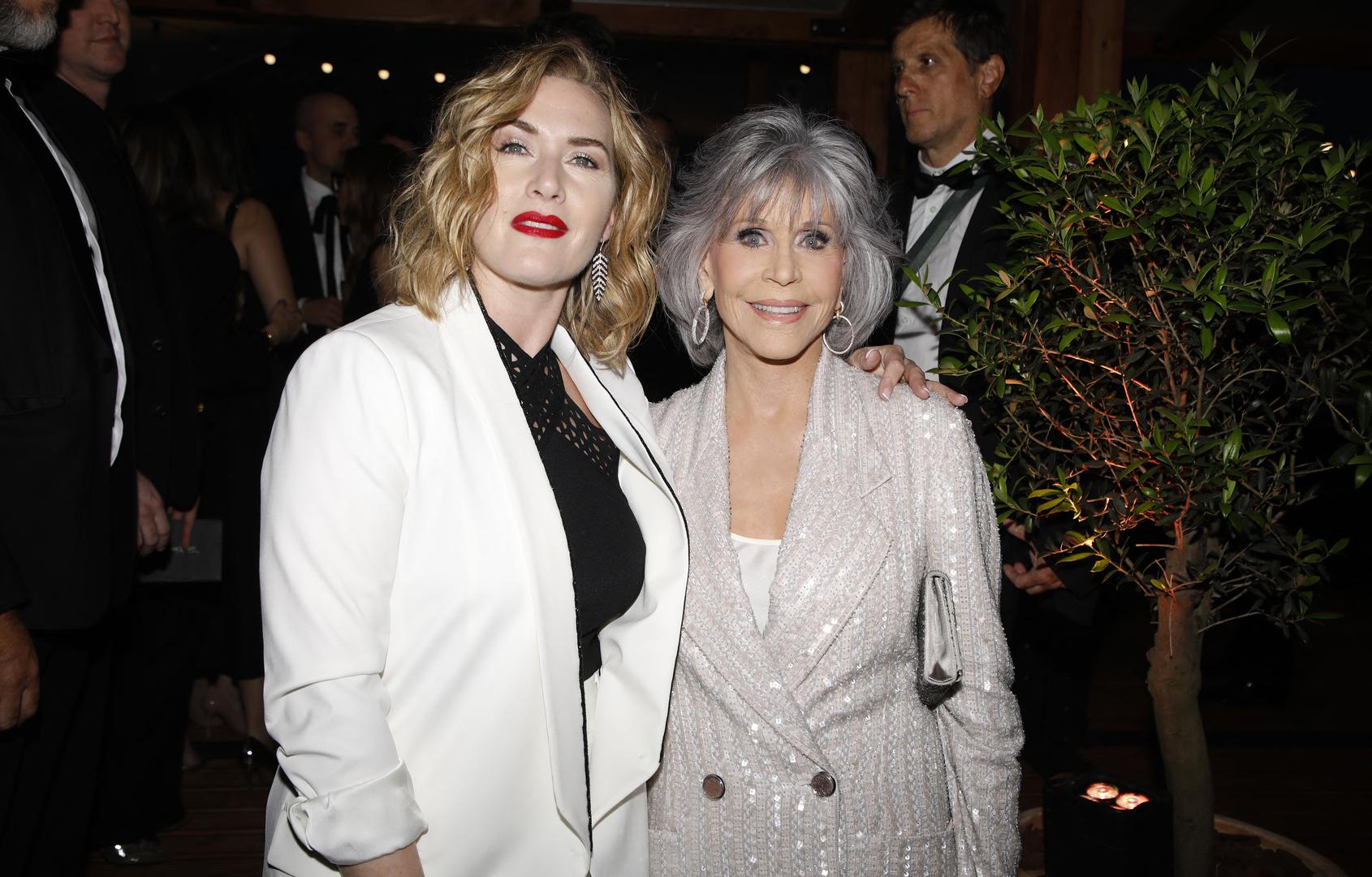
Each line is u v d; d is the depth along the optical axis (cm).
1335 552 199
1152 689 220
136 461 240
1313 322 197
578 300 168
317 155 444
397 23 668
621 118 155
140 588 294
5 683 190
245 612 330
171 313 269
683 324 178
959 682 155
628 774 151
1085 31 399
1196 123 182
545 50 144
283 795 140
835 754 151
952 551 154
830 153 158
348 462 127
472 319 142
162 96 956
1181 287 178
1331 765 383
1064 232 187
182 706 311
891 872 150
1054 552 228
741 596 154
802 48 713
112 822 296
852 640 152
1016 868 158
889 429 159
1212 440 184
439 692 131
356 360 131
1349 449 183
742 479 165
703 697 156
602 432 162
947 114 283
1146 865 217
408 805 126
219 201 332
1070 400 205
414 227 144
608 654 157
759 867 151
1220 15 708
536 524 135
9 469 195
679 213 169
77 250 210
